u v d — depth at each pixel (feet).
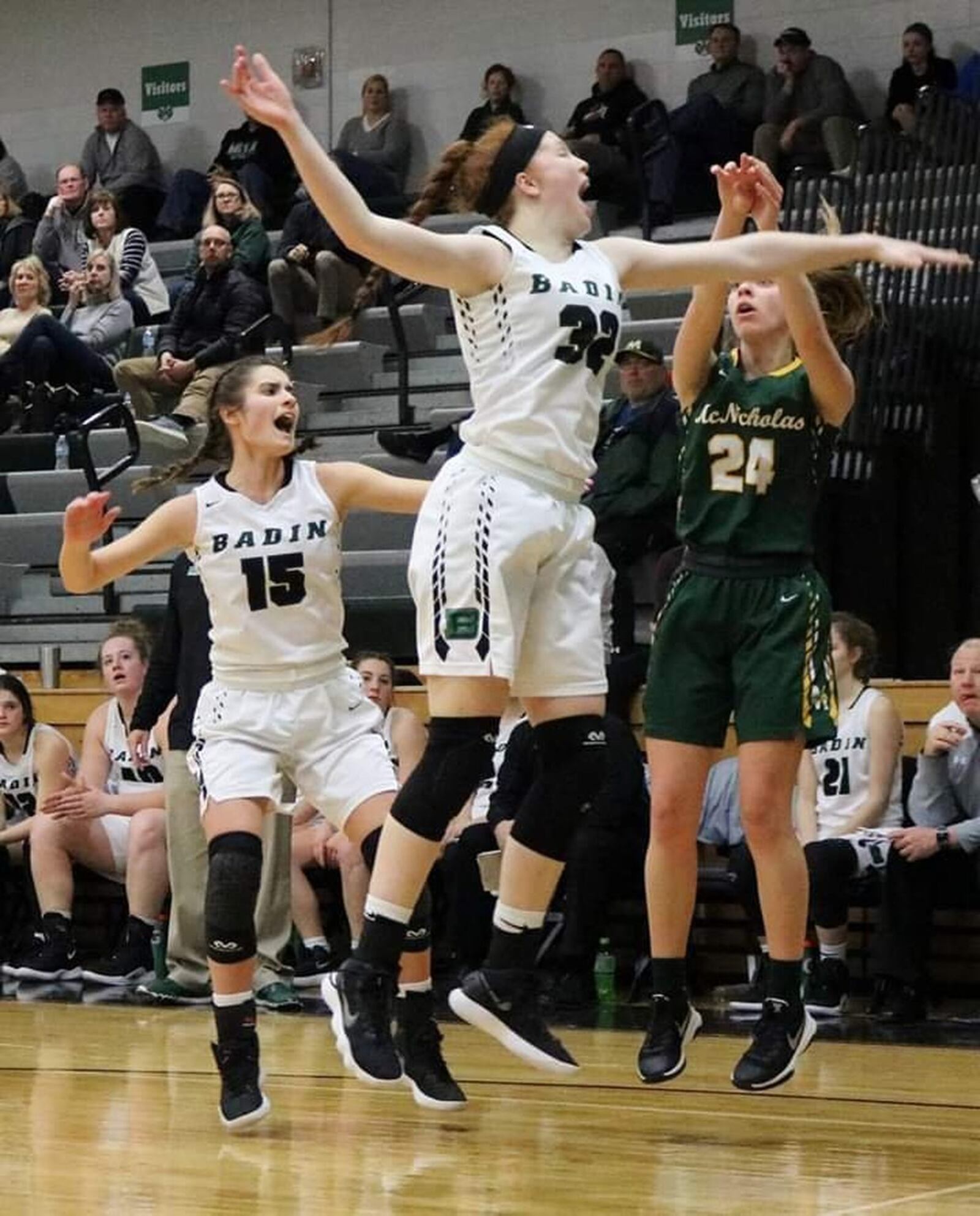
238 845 16.38
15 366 46.55
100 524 16.71
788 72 49.26
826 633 16.67
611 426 33.65
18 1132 16.20
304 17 59.57
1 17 63.52
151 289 51.83
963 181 36.42
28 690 35.04
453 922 29.32
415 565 15.61
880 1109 17.67
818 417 16.71
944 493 38.34
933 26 50.75
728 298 17.43
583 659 15.76
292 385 17.24
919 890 26.21
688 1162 14.73
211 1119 16.90
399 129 56.34
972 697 26.50
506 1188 13.58
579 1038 23.81
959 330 36.42
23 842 33.04
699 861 30.86
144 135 59.77
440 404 45.85
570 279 15.44
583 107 51.55
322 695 16.92
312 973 30.55
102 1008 27.43
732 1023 25.52
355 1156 14.97
